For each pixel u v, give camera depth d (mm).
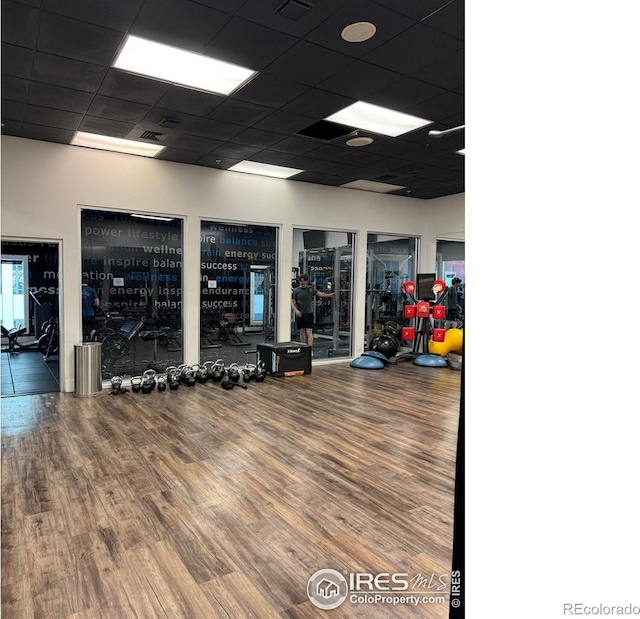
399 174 7348
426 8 3113
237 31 3383
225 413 5098
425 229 9469
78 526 2730
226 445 4086
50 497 3086
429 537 2658
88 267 6215
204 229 7062
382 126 5301
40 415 4969
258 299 7664
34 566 2350
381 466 3664
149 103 4648
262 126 5297
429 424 4777
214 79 4148
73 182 5969
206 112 4883
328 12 3154
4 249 9844
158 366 6824
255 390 6234
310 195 7996
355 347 8781
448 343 8570
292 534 2672
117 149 6125
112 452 3893
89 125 5234
